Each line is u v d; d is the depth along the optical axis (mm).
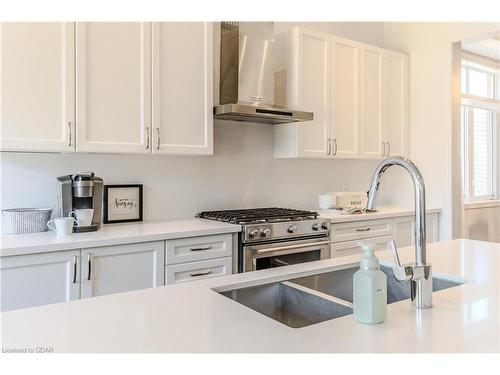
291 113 3041
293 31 3320
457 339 907
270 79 3188
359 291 1011
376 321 994
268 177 3607
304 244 2941
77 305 1140
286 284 1441
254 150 3520
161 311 1092
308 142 3406
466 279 1428
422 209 1125
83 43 2328
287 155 3453
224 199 3355
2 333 935
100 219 2523
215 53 3035
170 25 2654
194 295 1240
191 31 2744
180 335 930
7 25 2104
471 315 1056
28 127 2164
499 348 863
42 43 2203
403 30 4262
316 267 1612
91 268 2133
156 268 2348
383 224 3527
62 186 2383
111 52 2430
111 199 2785
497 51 4754
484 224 4848
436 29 3975
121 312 1082
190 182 3174
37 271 1980
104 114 2410
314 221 3018
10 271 1910
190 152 2746
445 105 3914
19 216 2295
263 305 1441
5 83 2098
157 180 3008
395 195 4340
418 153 4145
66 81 2273
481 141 5086
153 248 2340
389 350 854
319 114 3455
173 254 2414
